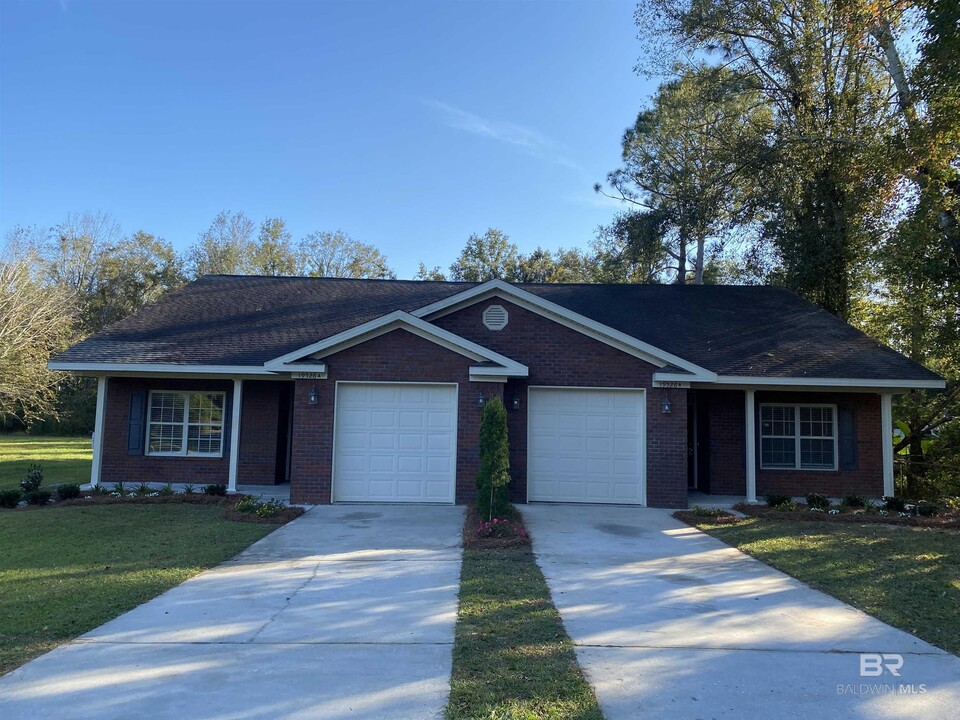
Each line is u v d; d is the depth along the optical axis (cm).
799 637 559
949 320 1881
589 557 854
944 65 1252
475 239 4862
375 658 496
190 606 623
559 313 1340
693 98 2625
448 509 1205
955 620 612
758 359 1462
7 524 1049
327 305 1758
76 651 507
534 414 1340
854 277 2214
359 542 923
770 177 2344
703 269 3259
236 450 1416
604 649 522
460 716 404
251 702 422
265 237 5250
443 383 1270
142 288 4734
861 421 1527
